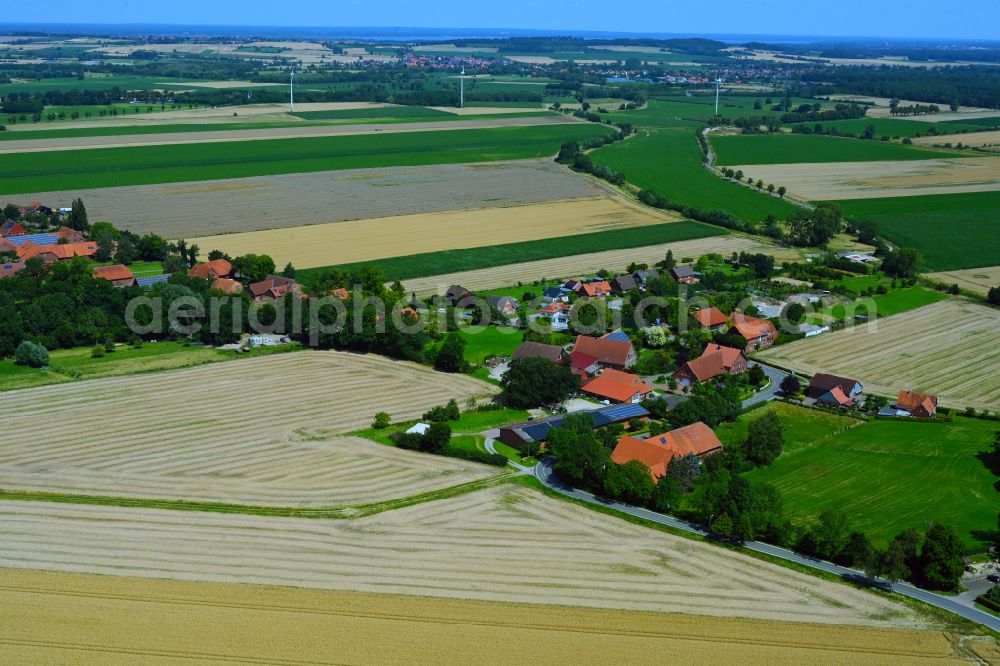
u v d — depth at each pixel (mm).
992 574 89375
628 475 103500
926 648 76438
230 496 104500
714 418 126125
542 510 102125
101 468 111188
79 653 71500
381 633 75625
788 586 86312
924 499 105500
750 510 95562
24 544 91375
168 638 73938
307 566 87938
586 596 83250
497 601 81812
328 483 108375
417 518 99500
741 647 75438
